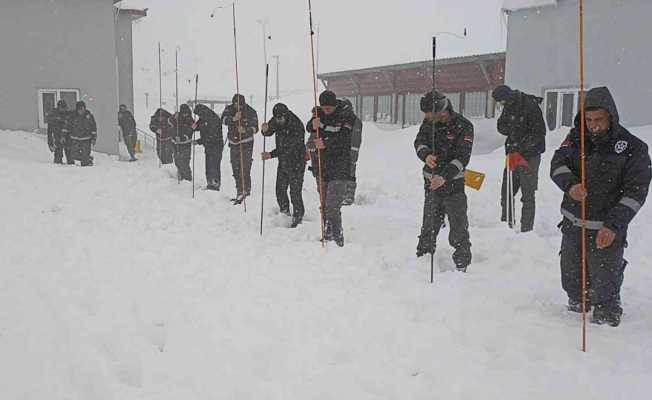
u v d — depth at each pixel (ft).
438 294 16.05
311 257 19.77
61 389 10.77
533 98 24.76
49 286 16.37
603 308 14.25
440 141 19.16
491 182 36.68
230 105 33.91
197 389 10.78
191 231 23.86
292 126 26.04
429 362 11.73
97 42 61.11
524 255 20.34
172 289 16.21
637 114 47.50
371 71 98.43
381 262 19.43
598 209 14.26
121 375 11.44
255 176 46.32
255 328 13.43
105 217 26.07
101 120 61.87
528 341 12.89
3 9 57.47
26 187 33.50
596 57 49.90
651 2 46.19
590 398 10.33
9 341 12.69
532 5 53.47
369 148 59.41
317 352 12.16
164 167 49.03
